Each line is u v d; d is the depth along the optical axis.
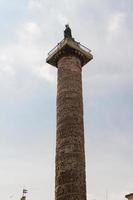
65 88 32.69
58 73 34.56
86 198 28.20
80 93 33.03
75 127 30.55
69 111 31.25
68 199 27.19
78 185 27.97
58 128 31.05
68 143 29.62
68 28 38.03
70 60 34.69
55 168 29.83
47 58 36.75
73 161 28.81
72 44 35.19
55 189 28.81
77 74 34.12
